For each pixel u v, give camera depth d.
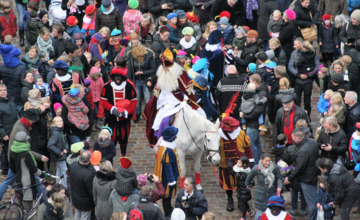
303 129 40.75
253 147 44.50
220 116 50.16
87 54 50.47
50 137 42.28
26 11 57.28
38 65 50.09
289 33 52.69
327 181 37.84
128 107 45.03
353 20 53.88
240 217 41.66
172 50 52.00
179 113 41.16
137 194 36.03
